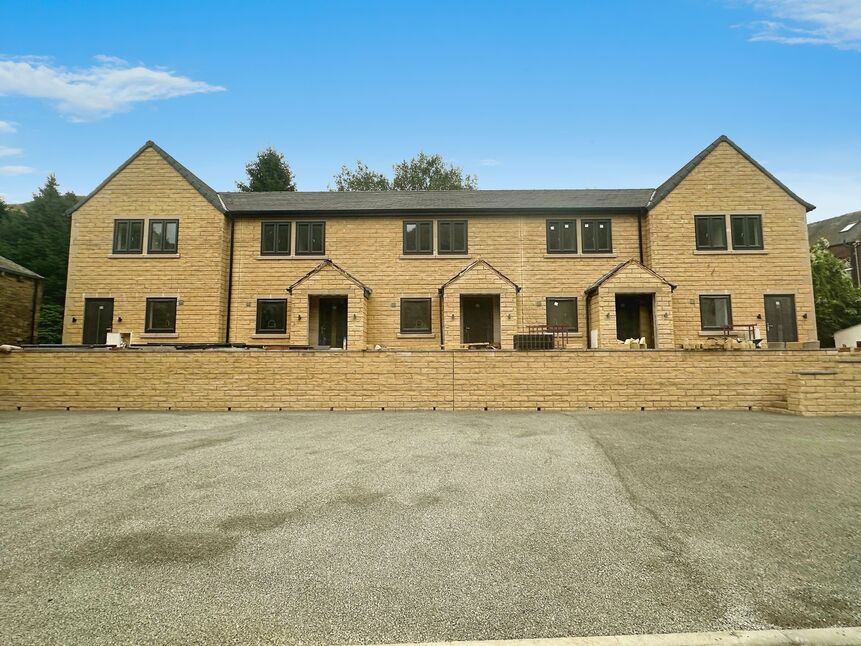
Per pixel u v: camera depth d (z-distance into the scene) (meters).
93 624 2.91
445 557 3.81
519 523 4.54
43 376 13.33
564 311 19.62
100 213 19.80
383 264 20.05
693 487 5.63
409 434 9.23
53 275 34.28
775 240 19.08
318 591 3.29
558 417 11.45
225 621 2.94
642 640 2.74
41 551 3.94
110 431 9.69
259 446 8.12
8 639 2.75
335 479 6.06
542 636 2.80
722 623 2.92
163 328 19.28
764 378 12.95
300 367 13.34
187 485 5.82
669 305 17.44
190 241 19.66
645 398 13.05
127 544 4.08
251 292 19.92
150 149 20.19
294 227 20.30
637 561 3.74
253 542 4.11
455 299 18.20
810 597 3.21
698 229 19.23
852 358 12.62
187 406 13.27
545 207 19.77
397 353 13.34
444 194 22.22
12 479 6.09
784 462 6.78
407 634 2.82
